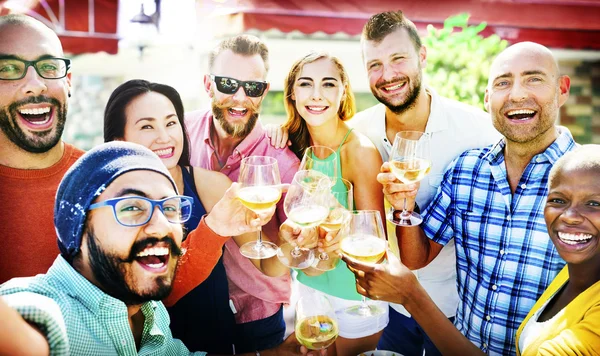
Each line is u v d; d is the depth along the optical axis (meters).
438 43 2.42
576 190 1.53
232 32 2.38
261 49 2.40
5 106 2.06
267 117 2.52
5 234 2.16
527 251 2.06
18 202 2.16
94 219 1.41
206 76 2.44
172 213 1.53
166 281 1.52
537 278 2.04
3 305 1.06
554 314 1.64
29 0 2.33
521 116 2.00
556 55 2.93
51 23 2.34
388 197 2.12
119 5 2.39
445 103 2.47
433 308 1.77
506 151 2.12
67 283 1.42
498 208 2.12
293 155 2.52
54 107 2.14
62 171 2.21
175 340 1.83
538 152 2.04
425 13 2.44
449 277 2.65
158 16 2.41
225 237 1.97
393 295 1.77
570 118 3.05
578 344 1.35
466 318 2.28
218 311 2.61
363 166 2.53
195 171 2.46
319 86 2.40
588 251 1.53
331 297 2.61
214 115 2.43
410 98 2.43
